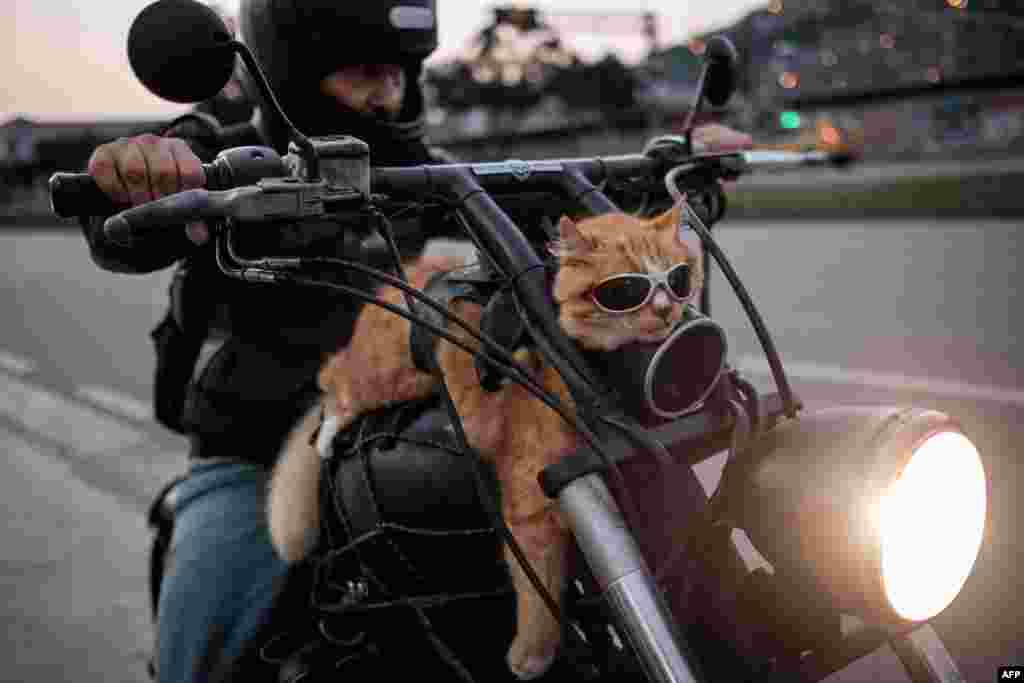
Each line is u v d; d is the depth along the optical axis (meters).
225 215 1.25
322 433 1.61
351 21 1.83
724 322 8.44
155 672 1.94
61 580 4.30
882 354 6.87
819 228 15.51
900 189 18.47
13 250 25.06
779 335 7.75
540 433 1.30
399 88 2.03
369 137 2.03
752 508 1.22
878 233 14.11
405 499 1.47
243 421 1.93
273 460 1.95
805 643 1.30
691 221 1.42
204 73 1.28
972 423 5.12
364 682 1.63
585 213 1.54
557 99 38.09
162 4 1.27
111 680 3.49
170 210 1.22
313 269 1.50
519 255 1.33
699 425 1.26
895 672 3.13
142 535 4.80
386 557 1.52
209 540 1.82
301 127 2.00
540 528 1.31
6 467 5.87
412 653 1.62
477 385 1.41
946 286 9.40
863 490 1.12
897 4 46.12
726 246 14.15
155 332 2.14
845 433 1.19
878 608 1.13
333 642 1.63
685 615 1.27
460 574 1.49
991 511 4.03
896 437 1.15
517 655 1.38
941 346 6.96
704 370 1.23
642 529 1.26
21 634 3.81
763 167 1.90
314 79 1.93
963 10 39.09
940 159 32.28
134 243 1.27
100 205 1.38
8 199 47.44
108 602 4.10
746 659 1.26
